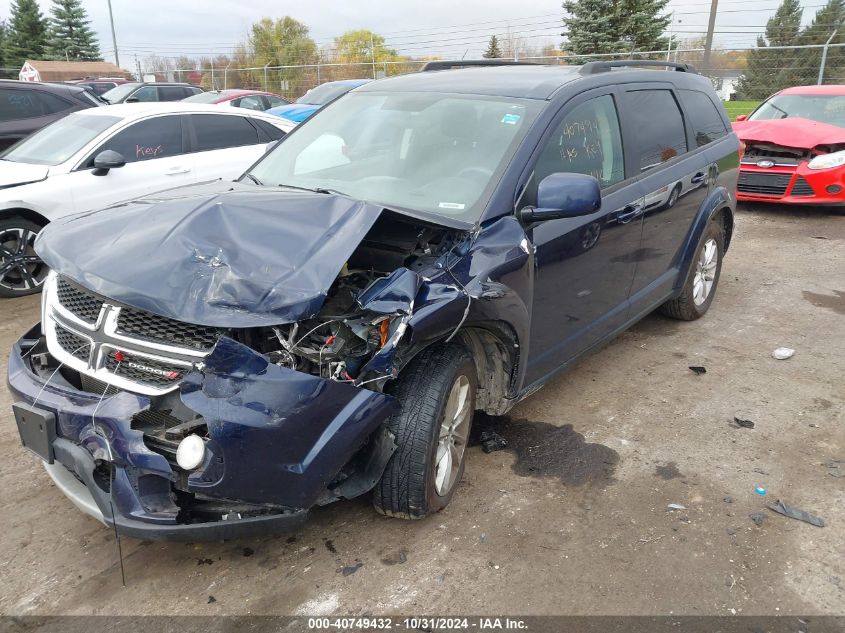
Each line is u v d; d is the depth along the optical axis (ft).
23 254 20.81
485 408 11.76
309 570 9.41
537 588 9.11
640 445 12.70
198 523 8.22
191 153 23.88
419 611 8.71
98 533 10.22
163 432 8.31
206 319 7.88
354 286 9.36
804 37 75.05
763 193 32.14
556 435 13.01
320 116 14.48
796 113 34.04
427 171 11.76
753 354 16.97
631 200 13.94
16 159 22.52
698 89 18.06
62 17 201.16
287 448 8.09
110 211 10.23
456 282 9.70
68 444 8.46
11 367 9.58
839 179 30.27
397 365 8.92
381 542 9.96
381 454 9.23
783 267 24.56
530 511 10.68
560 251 11.93
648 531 10.27
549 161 11.90
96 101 32.73
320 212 9.50
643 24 98.02
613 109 13.97
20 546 9.93
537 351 12.12
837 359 16.63
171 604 8.82
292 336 8.30
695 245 17.28
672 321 19.29
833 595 9.04
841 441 12.89
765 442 12.85
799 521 10.54
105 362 8.64
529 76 13.53
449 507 10.75
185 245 8.62
